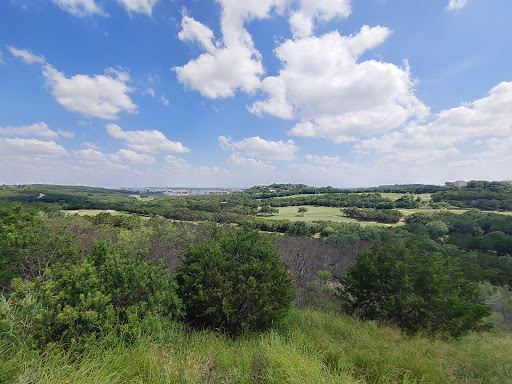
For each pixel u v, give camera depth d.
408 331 5.00
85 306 2.64
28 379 1.92
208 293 3.84
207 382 2.29
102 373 2.18
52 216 12.79
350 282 6.41
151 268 3.58
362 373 2.86
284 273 4.46
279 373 2.43
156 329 2.96
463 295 6.04
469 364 3.23
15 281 2.56
